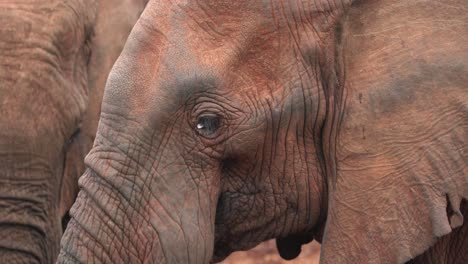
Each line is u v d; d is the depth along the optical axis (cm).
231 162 852
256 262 1728
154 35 830
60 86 1152
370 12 827
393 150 816
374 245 820
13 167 1123
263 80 834
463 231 884
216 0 827
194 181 837
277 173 854
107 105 835
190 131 832
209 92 825
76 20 1176
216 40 827
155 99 824
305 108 839
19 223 1134
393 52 819
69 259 837
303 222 869
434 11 817
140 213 831
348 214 828
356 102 826
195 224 835
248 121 834
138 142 829
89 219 835
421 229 812
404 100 815
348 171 829
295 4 830
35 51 1130
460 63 809
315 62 835
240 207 864
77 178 1228
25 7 1136
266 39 831
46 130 1138
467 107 807
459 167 809
